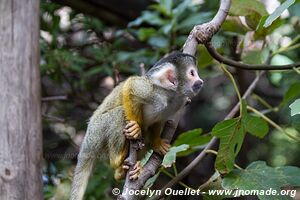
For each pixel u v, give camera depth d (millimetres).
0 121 5992
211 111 12656
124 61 9516
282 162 12156
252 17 6434
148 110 5906
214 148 6984
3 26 6082
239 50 7469
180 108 6031
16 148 5992
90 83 10352
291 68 5734
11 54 6078
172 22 8547
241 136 5477
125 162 5355
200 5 9531
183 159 10008
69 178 8984
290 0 4922
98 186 8305
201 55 6734
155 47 9758
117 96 6215
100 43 10242
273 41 8156
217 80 12586
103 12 9883
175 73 5902
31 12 6230
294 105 4602
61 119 9195
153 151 5684
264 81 11555
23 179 5992
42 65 9047
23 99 6082
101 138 6254
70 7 9648
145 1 9938
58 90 10469
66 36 10414
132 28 10062
